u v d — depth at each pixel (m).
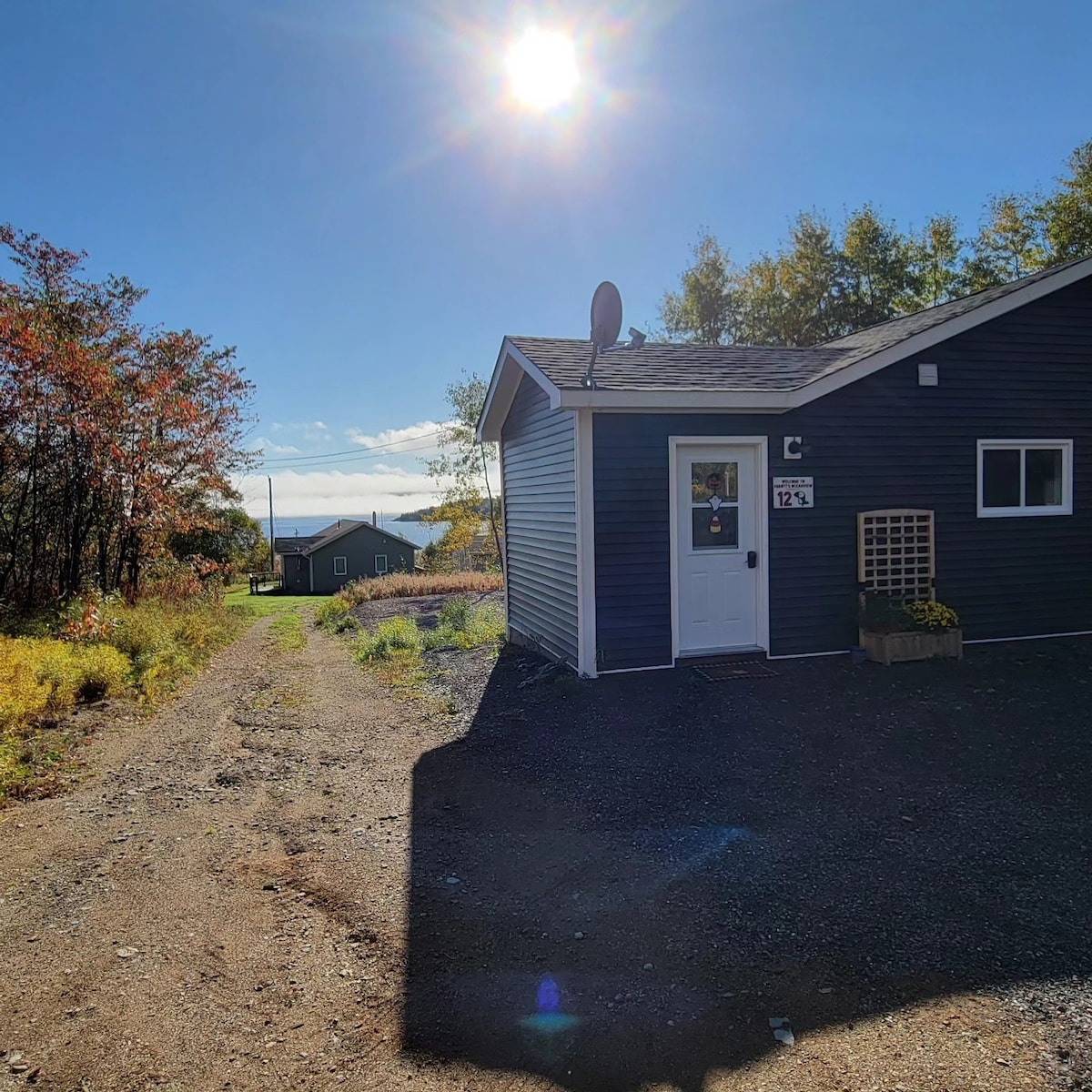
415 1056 2.43
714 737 5.67
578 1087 2.27
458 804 4.77
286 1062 2.41
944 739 5.44
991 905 3.28
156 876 3.79
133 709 7.43
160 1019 2.62
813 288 30.16
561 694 7.00
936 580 8.26
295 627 17.77
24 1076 2.33
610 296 8.59
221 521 21.06
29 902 3.51
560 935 3.18
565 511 7.97
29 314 11.33
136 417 13.25
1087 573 8.78
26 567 12.59
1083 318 8.66
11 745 5.73
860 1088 2.21
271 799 4.98
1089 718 5.75
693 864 3.78
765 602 7.75
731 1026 2.54
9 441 11.45
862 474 7.98
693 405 7.13
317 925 3.29
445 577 23.44
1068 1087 2.18
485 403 10.70
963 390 8.26
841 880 3.55
